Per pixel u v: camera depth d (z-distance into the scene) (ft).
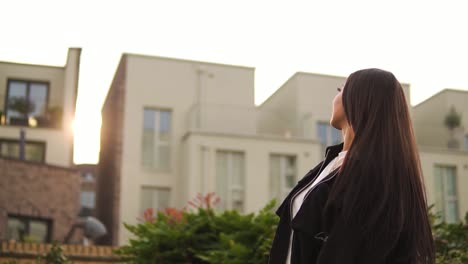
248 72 90.38
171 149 86.02
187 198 80.48
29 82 89.04
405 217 6.52
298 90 89.40
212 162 81.71
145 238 21.17
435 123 88.99
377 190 6.48
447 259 17.63
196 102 87.76
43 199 71.20
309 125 87.66
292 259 6.54
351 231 6.27
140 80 87.15
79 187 74.28
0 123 85.10
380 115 6.83
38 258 26.40
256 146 83.15
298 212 6.54
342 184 6.46
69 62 88.89
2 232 67.31
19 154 82.48
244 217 20.03
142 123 86.17
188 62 88.99
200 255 19.75
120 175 83.92
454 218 85.76
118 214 82.84
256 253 18.66
